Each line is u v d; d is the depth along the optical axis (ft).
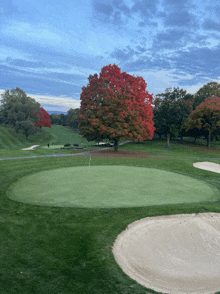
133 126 130.72
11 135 229.25
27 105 244.63
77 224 35.12
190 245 31.17
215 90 236.84
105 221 36.32
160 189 55.21
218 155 148.77
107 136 140.67
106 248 29.19
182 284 23.49
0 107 268.62
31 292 21.06
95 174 69.41
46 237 31.12
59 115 512.22
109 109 127.24
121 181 61.21
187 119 175.52
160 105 175.83
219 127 186.19
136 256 28.02
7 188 54.08
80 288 21.91
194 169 89.45
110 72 133.80
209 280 24.27
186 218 38.78
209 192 55.01
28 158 98.89
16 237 30.81
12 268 24.36
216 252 29.86
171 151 162.71
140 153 141.90
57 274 23.76
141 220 37.40
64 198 46.14
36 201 44.19
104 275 24.02
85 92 136.67
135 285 22.84
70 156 110.83
